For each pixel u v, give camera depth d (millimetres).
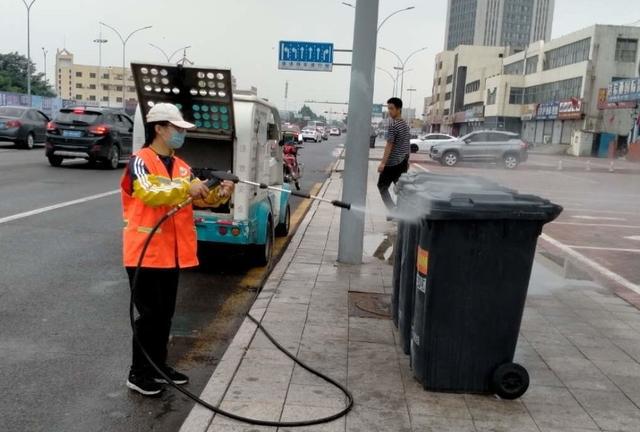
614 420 3865
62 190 13109
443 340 4082
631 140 47062
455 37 160750
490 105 75562
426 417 3822
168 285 4109
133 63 6035
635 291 7074
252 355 4688
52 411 3924
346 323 5480
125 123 19500
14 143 25016
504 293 4023
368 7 7141
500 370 4039
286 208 9773
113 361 4730
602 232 11688
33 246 8125
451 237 3959
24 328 5305
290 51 9820
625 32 55438
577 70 57688
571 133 58469
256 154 7211
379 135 79125
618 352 5031
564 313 6082
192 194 3895
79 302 6043
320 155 36094
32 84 102562
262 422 3670
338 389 4168
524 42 151000
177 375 4359
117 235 9047
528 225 3957
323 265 7594
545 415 3900
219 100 6320
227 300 6492
